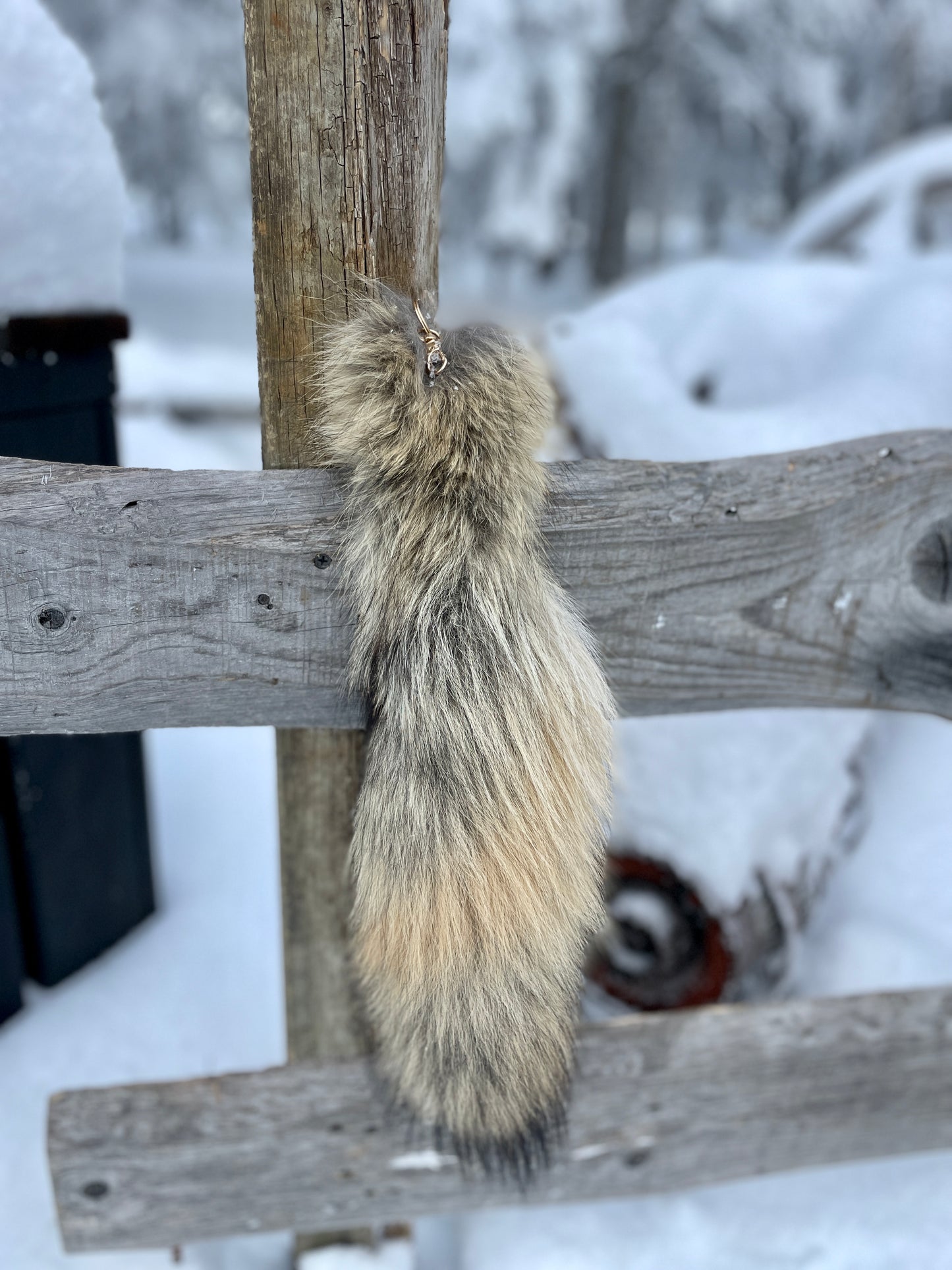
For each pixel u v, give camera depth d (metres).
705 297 3.40
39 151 1.42
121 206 1.60
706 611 1.00
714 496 0.96
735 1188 1.73
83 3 13.11
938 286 2.81
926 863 2.22
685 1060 1.35
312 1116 1.27
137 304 12.14
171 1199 1.28
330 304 0.88
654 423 2.34
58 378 1.62
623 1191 1.43
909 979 1.95
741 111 14.22
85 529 0.84
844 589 1.02
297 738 1.12
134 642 0.88
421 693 0.86
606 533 0.94
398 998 0.94
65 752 1.89
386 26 0.78
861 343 2.82
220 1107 1.26
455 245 15.65
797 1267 1.62
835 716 2.01
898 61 13.28
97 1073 1.87
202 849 2.54
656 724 1.88
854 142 16.20
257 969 2.15
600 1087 1.33
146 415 5.53
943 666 1.09
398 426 0.83
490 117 12.12
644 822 1.78
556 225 13.66
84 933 2.07
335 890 1.23
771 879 1.77
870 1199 1.71
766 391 3.02
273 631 0.91
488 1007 0.91
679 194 17.52
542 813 0.89
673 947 1.78
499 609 0.87
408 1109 1.18
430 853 0.87
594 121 14.71
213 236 19.84
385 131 0.82
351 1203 1.34
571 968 0.94
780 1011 1.39
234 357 8.32
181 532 0.85
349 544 0.87
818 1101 1.42
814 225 5.25
